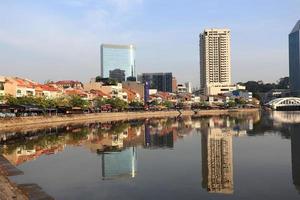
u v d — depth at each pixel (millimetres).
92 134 95750
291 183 37438
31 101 142375
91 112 187625
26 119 122312
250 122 146750
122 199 32031
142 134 95375
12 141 78312
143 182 38219
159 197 32562
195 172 43094
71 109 172250
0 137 86938
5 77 157875
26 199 30766
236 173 42469
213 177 40344
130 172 43438
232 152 59031
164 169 45125
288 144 69375
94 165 48469
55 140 80438
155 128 117500
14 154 59094
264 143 71438
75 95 190375
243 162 49500
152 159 52969
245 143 71562
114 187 36188
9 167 46250
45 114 145500
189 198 32344
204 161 50625
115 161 51594
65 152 61344
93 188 35844
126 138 85000
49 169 45781
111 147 67938
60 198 32312
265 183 37594
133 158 54156
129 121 164125
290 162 49156
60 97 176750
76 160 52812
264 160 50969
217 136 86812
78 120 160125
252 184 37125
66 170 45062
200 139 80375
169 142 75188
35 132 100875
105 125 134000
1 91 144250
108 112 197875
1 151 62625
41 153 60312
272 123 137625
